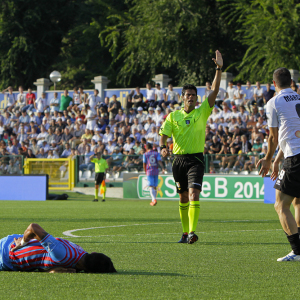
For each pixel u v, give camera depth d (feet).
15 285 48.62
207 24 389.19
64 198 246.27
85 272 54.95
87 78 458.91
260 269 58.70
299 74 296.10
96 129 284.61
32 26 467.52
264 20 330.54
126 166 259.60
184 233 86.74
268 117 65.21
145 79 425.28
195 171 84.84
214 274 55.47
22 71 472.85
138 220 134.21
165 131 87.15
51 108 320.50
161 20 378.94
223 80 294.05
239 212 165.27
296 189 63.67
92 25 448.24
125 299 43.65
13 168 278.87
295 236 64.44
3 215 150.71
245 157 230.89
